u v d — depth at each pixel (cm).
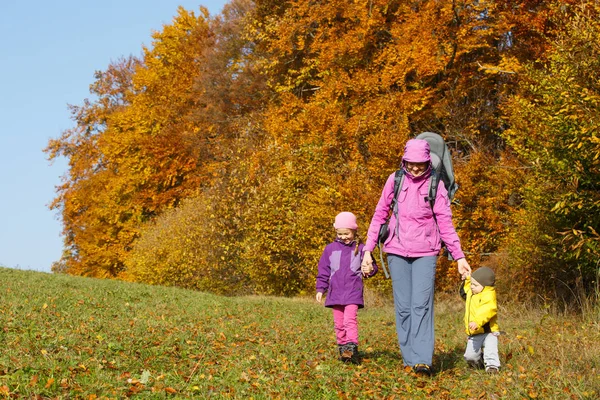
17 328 720
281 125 2673
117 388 481
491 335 633
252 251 2361
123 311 1081
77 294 1302
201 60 3834
